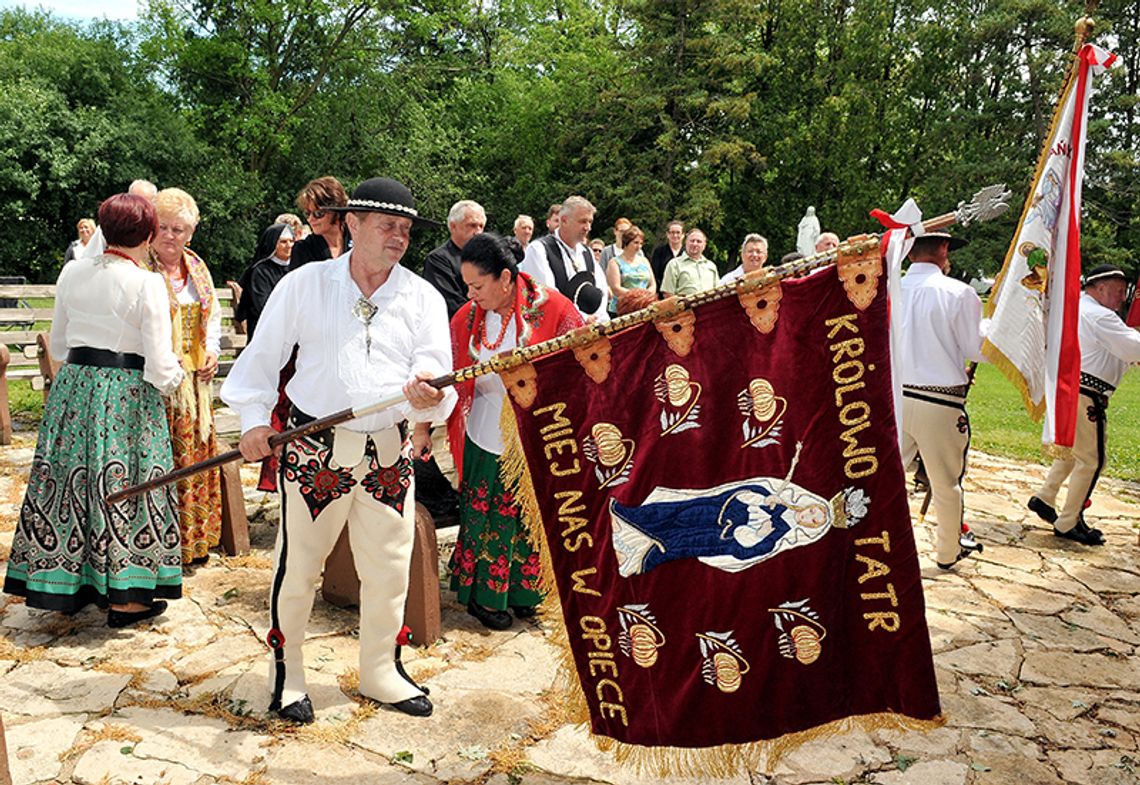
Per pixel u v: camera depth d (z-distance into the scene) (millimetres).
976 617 4484
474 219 4785
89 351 3701
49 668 3533
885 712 2412
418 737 3145
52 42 33062
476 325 3924
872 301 2322
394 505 3162
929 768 3094
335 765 2951
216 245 29219
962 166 26172
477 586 4020
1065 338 3527
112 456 3693
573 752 3088
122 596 3756
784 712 2473
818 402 2385
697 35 28766
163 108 29000
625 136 29438
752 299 2416
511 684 3547
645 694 2580
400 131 31344
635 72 29375
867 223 28375
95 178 27625
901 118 28703
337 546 4160
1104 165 26297
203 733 3104
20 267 28547
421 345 3088
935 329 4703
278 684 3227
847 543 2393
